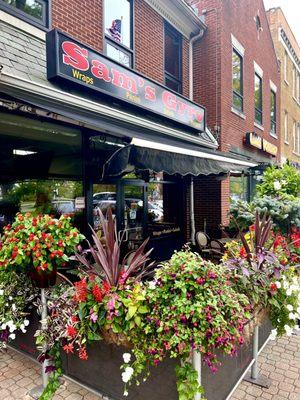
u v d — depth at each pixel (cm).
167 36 873
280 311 314
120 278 263
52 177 533
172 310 229
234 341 234
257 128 1227
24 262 288
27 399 288
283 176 561
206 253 697
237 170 748
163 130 673
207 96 933
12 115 465
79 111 489
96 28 600
